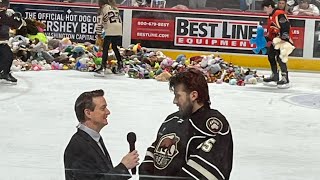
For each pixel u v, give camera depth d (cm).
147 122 850
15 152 651
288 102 1121
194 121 366
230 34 1670
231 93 1202
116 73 1363
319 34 1670
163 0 1734
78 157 382
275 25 1304
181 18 1670
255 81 1355
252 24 1662
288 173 634
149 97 1091
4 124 814
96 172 381
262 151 727
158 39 1678
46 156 633
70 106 966
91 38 1675
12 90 1104
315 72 1661
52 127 805
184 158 364
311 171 647
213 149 355
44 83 1200
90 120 389
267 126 884
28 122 834
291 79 1480
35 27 1483
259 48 1345
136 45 1499
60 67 1417
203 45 1673
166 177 366
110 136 730
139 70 1349
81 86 1184
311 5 1728
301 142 789
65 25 1677
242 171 630
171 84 380
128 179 384
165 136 373
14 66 1364
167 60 1394
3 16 1138
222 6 1802
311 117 973
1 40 1148
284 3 1318
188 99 370
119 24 1345
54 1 1677
